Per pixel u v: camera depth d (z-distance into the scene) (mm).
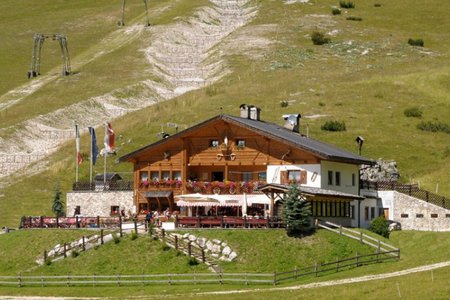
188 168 105188
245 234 88375
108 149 122250
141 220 99125
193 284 79938
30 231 97688
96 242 91250
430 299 63250
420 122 150875
